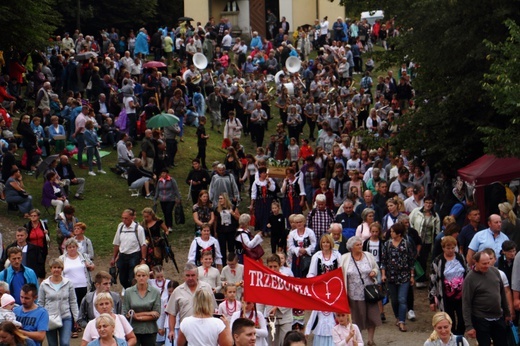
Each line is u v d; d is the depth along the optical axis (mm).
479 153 22812
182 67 40219
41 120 31453
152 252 18219
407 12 21703
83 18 53844
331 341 13875
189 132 36250
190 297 13609
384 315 17469
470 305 13055
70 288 14461
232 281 15523
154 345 13984
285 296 12102
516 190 21172
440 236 17078
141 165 28406
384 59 24828
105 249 24078
